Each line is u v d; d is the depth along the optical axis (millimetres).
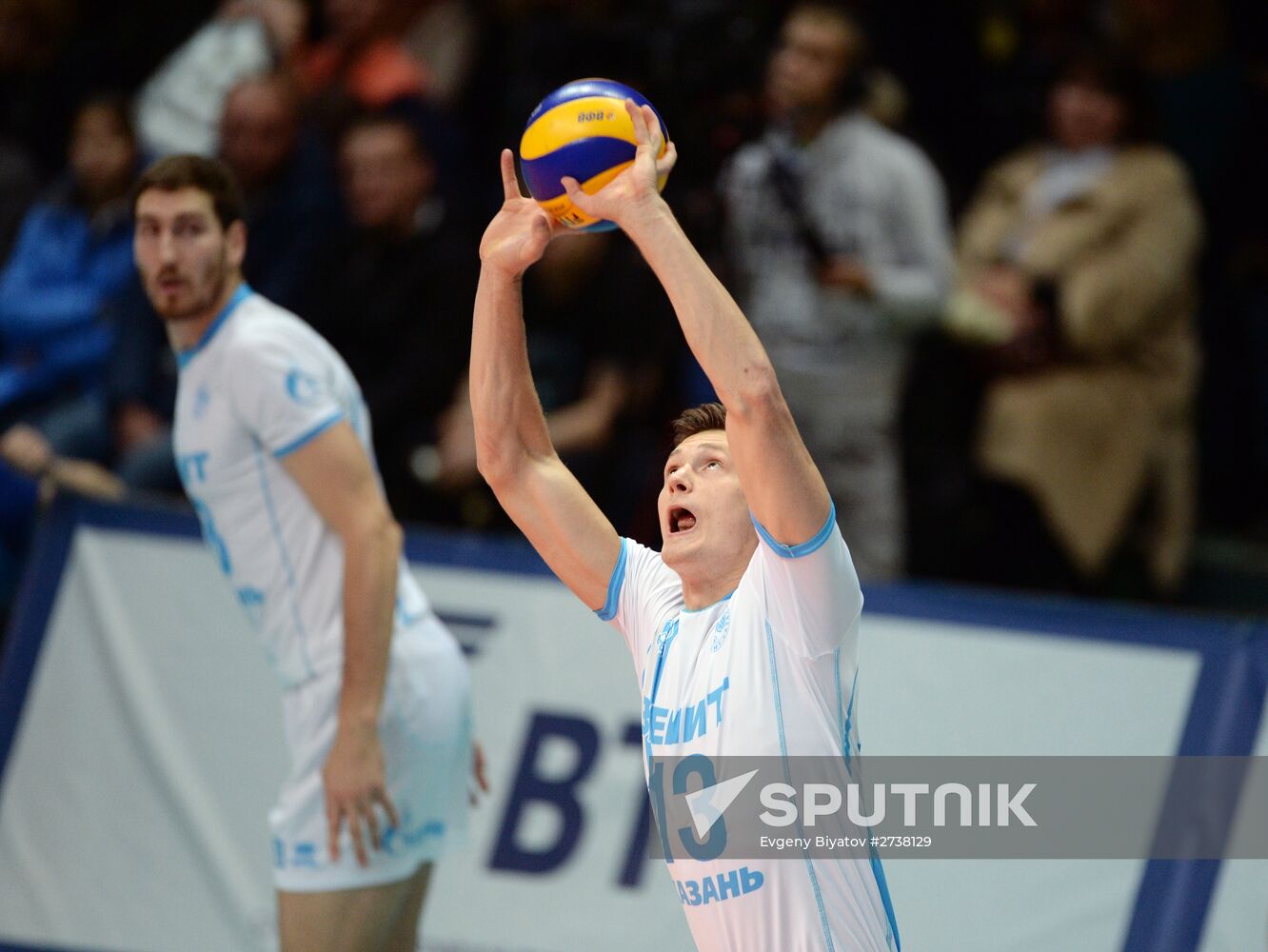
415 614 9727
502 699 12023
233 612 12375
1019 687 11594
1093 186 15734
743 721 6789
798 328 14641
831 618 6652
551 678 12039
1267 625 11445
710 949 7047
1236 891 11047
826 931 6688
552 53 16266
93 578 12492
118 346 15719
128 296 15750
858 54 14711
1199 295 17234
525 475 7730
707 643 7078
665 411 15164
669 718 7078
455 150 17047
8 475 15492
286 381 9273
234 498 9492
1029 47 18062
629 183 6613
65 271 16656
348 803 9070
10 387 16328
